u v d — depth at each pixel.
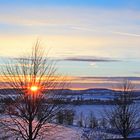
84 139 33.72
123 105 31.08
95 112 50.28
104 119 41.75
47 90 19.97
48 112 19.33
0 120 18.92
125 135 30.09
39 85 19.77
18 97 19.11
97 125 37.03
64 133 35.81
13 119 18.83
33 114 18.91
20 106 18.91
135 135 35.81
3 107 19.03
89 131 34.53
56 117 20.03
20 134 20.72
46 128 19.78
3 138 19.45
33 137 19.47
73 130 40.50
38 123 18.92
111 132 33.28
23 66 20.72
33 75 19.86
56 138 25.86
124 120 30.00
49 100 19.66
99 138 32.38
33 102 18.94
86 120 46.97
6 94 19.30
